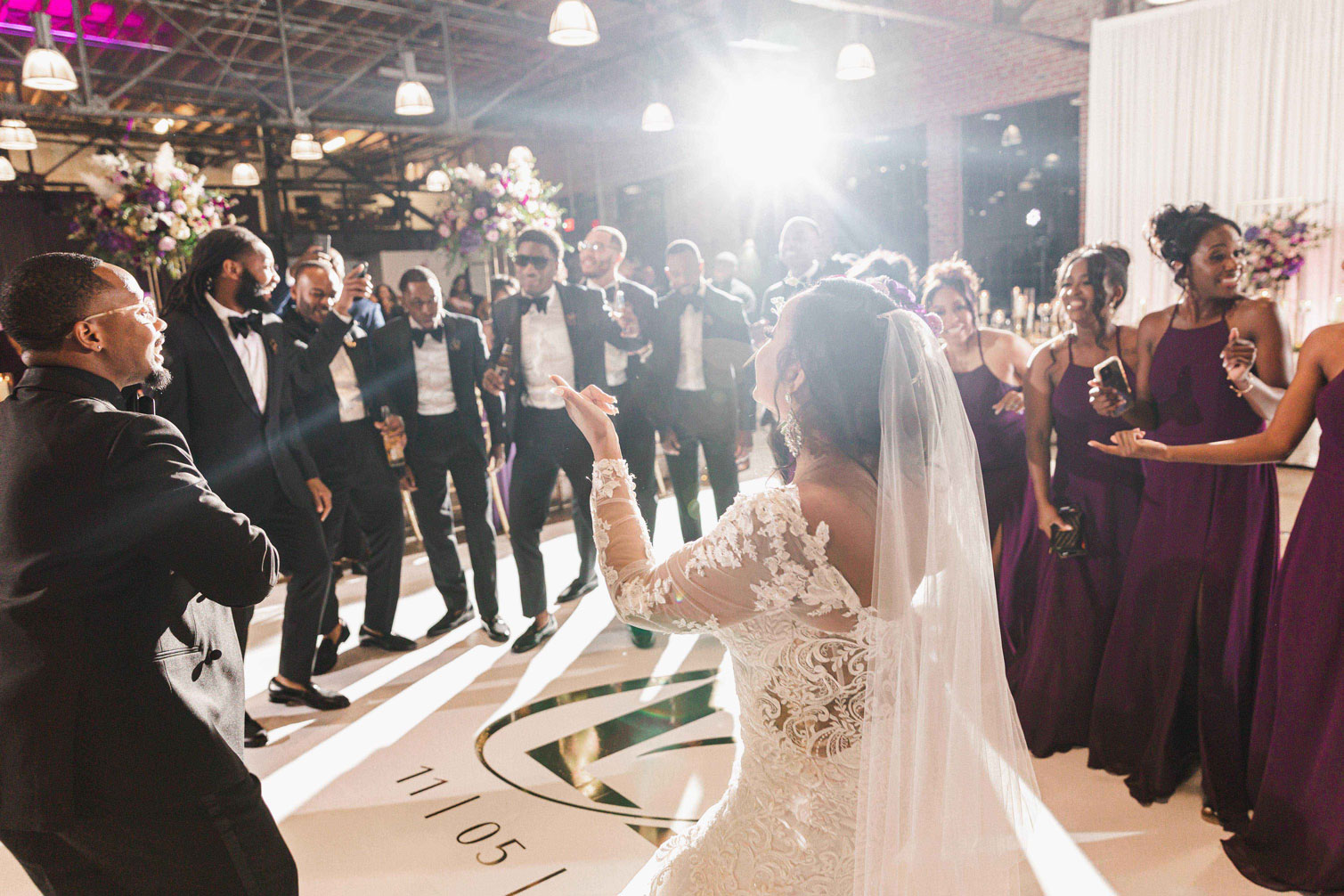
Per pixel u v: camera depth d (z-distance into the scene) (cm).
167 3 879
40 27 669
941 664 122
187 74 1175
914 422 120
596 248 395
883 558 117
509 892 222
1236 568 237
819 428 125
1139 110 834
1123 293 267
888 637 118
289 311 367
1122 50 836
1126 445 230
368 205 1656
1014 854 127
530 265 362
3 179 912
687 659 365
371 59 1160
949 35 1001
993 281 1033
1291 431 211
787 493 118
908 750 119
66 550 135
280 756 296
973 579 124
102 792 138
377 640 390
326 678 360
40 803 135
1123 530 270
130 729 140
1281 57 745
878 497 120
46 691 135
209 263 281
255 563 148
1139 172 843
